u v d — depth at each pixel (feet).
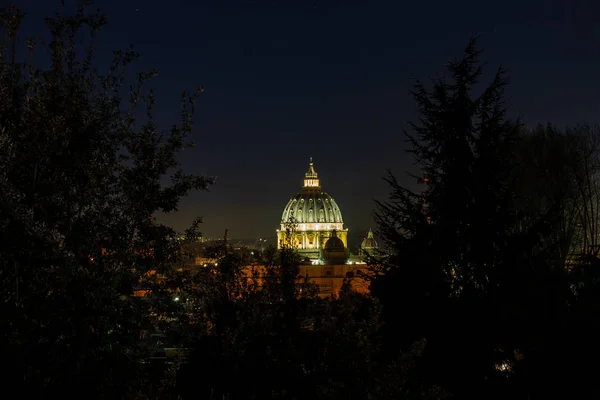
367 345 41.63
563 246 79.97
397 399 41.32
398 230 76.48
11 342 27.32
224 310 48.24
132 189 37.73
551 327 59.98
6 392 26.22
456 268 71.46
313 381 39.83
